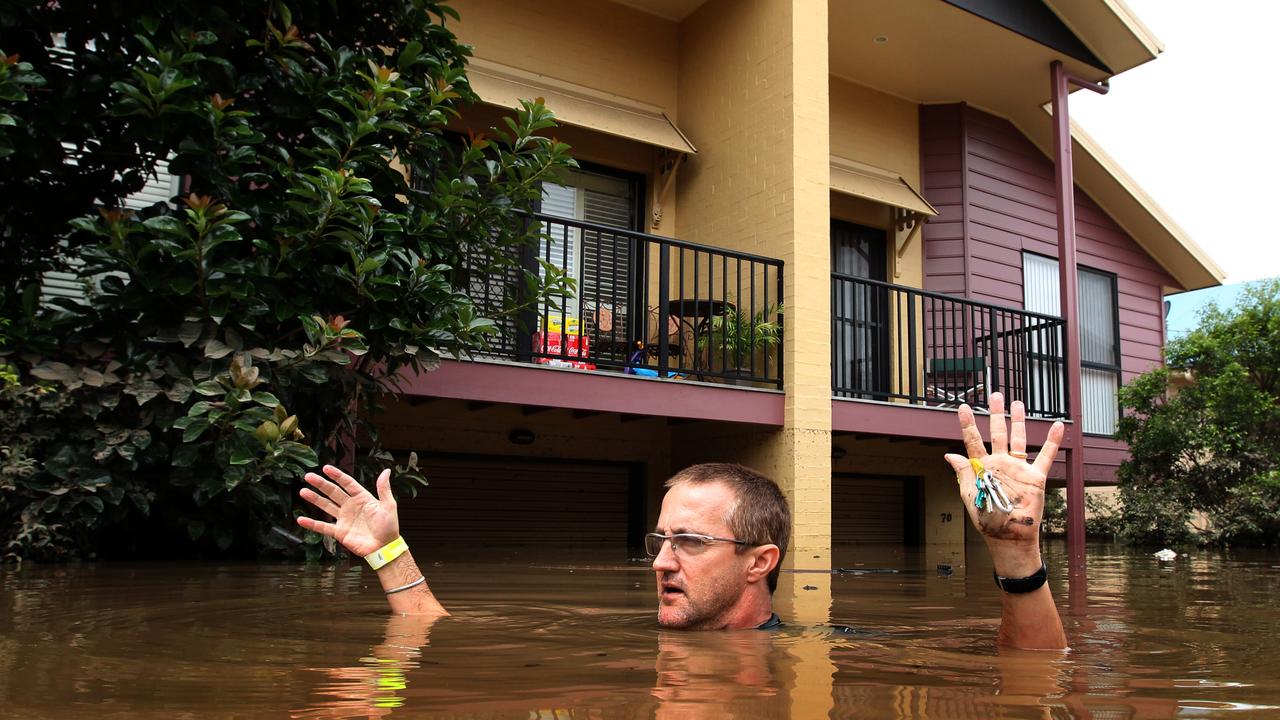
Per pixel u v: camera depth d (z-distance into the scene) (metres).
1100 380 11.36
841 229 9.61
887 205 9.83
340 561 3.96
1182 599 3.06
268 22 4.21
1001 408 1.76
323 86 4.32
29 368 3.82
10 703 1.06
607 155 8.16
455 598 2.63
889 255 9.76
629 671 1.35
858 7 8.20
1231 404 9.12
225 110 4.13
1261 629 2.15
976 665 1.49
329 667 1.34
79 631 1.73
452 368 5.63
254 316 3.96
